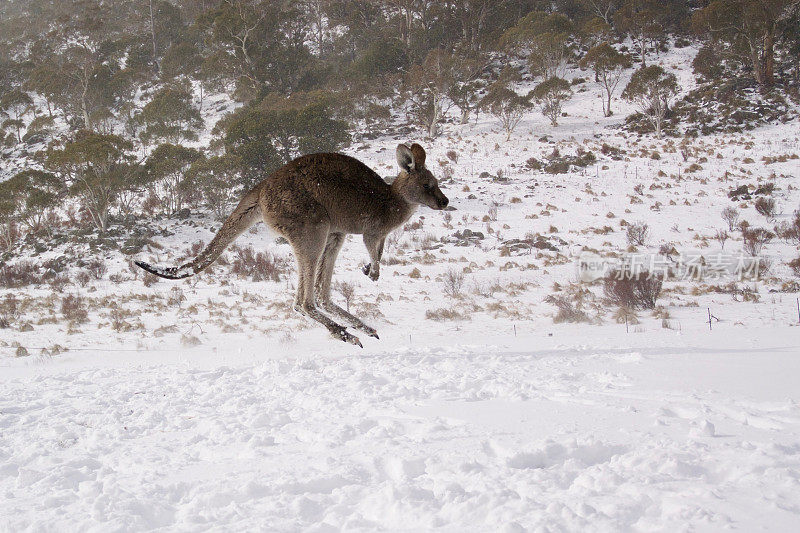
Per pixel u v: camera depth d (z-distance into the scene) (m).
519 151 46.62
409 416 5.09
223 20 62.16
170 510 3.42
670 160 42.06
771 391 5.14
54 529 3.28
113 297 23.84
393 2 69.69
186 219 38.91
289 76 64.31
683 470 3.27
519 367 7.22
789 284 20.44
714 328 12.67
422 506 3.07
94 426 5.85
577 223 32.94
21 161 58.59
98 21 77.25
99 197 36.41
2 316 20.41
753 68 53.69
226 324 17.20
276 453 4.38
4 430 5.83
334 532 2.98
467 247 30.41
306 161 8.04
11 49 90.19
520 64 63.66
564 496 3.10
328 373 7.55
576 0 70.44
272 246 32.62
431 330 15.09
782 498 2.81
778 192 34.38
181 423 5.65
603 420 4.50
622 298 18.03
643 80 47.84
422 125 55.19
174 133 55.28
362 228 8.20
